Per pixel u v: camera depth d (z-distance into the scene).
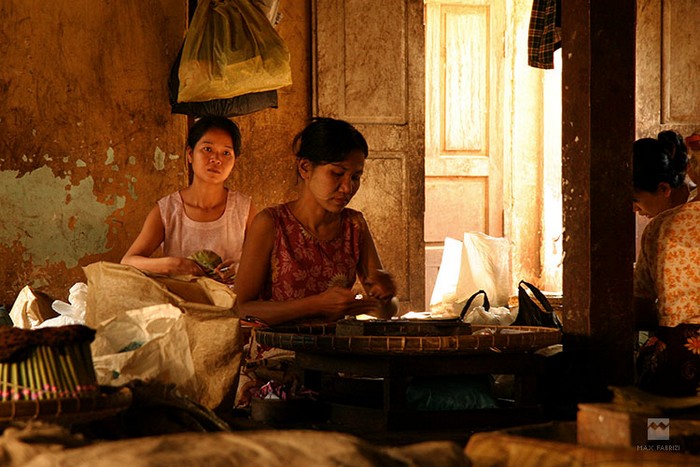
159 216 4.47
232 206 4.55
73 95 5.86
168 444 1.29
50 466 1.26
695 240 3.14
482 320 4.09
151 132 6.00
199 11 5.50
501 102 8.07
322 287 3.41
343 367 2.56
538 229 8.12
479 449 1.52
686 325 3.14
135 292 2.40
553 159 7.99
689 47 7.16
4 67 5.74
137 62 5.96
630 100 2.86
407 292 6.78
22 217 5.80
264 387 2.65
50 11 5.81
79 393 1.70
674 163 3.56
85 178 5.89
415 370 2.47
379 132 6.70
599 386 2.83
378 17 6.66
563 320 2.96
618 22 2.84
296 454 1.26
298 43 6.61
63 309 4.39
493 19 8.03
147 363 2.24
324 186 3.22
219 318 2.33
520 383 2.60
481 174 8.07
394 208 6.75
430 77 7.92
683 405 1.68
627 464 1.37
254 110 5.73
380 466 1.27
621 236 2.86
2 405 1.59
